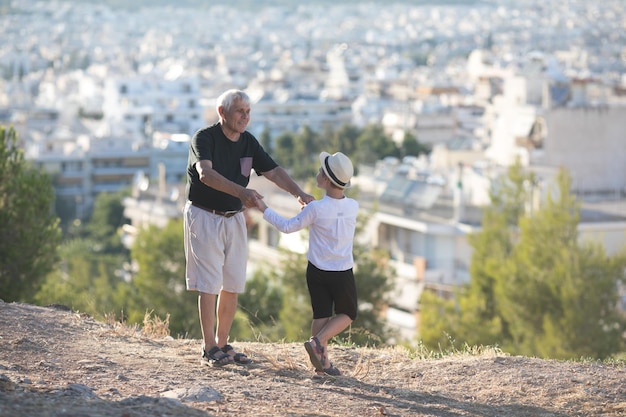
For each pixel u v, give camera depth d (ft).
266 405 35.01
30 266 86.12
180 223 128.98
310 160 532.32
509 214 128.36
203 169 39.27
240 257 41.34
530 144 350.43
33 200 87.30
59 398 32.91
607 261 99.04
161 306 119.34
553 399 39.52
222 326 41.75
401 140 559.38
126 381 36.76
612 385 41.27
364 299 112.06
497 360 44.27
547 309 97.14
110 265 283.79
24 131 645.10
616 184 335.88
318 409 35.37
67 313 48.32
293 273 110.11
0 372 36.14
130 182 566.36
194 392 35.12
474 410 37.68
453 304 100.89
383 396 38.40
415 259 209.26
